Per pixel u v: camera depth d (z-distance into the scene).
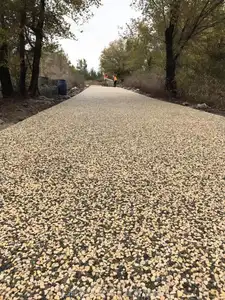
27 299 1.64
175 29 13.46
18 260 1.96
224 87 12.52
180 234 2.24
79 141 5.10
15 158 4.12
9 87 11.34
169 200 2.82
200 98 11.80
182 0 11.72
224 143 5.02
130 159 4.08
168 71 13.77
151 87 15.93
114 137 5.43
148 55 21.22
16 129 6.11
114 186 3.15
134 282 1.76
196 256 1.98
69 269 1.87
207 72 14.73
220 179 3.36
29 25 11.36
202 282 1.75
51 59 23.67
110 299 1.64
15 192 3.00
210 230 2.29
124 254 2.01
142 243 2.13
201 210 2.62
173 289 1.70
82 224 2.39
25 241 2.16
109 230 2.30
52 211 2.61
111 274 1.82
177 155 4.29
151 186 3.15
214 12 12.26
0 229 2.32
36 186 3.15
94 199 2.84
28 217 2.50
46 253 2.03
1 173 3.53
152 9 13.17
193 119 7.52
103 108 9.71
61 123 6.83
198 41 14.14
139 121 7.18
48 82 16.59
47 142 5.03
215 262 1.92
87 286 1.73
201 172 3.58
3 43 9.66
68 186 3.15
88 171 3.60
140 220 2.45
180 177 3.41
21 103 10.26
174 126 6.55
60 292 1.69
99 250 2.05
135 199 2.84
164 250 2.05
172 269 1.86
